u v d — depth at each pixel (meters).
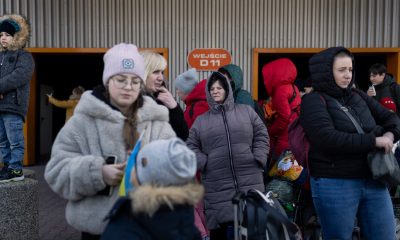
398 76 8.52
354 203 3.01
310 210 4.34
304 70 10.45
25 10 8.26
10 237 4.35
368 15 8.52
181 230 1.88
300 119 3.15
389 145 2.89
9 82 4.20
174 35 8.38
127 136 2.28
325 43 8.53
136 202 1.80
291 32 8.50
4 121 4.39
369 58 9.71
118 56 2.31
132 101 2.34
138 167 1.91
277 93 5.00
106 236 1.84
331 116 3.03
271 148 5.03
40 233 5.15
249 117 3.92
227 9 8.41
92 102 2.29
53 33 8.32
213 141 3.80
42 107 11.76
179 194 1.83
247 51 8.47
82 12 8.31
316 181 3.10
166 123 2.49
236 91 4.48
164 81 3.17
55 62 11.93
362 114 3.09
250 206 2.85
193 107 4.37
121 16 8.33
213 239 4.03
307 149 3.22
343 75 3.04
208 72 8.41
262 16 8.45
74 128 2.31
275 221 2.84
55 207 6.30
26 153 9.25
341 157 2.99
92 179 2.17
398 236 4.39
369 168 2.95
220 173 3.78
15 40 4.30
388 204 3.06
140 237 1.82
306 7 8.48
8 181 4.43
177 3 8.36
